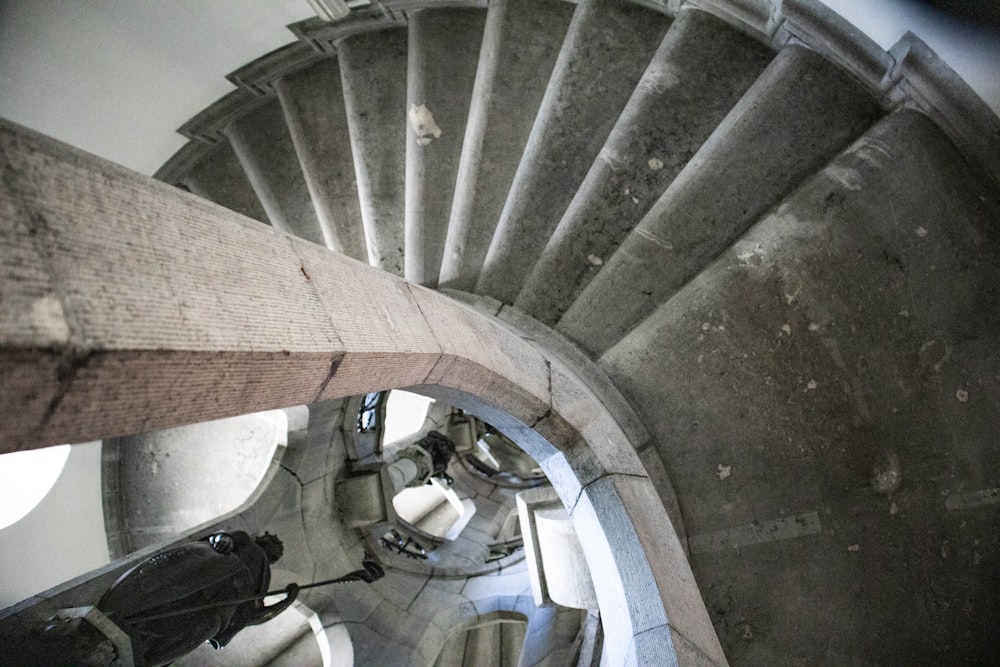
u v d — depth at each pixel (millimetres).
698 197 3338
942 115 2600
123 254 957
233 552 3605
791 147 3119
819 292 3008
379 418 6922
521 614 6910
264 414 5426
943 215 2723
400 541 7828
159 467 5969
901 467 2867
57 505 5035
